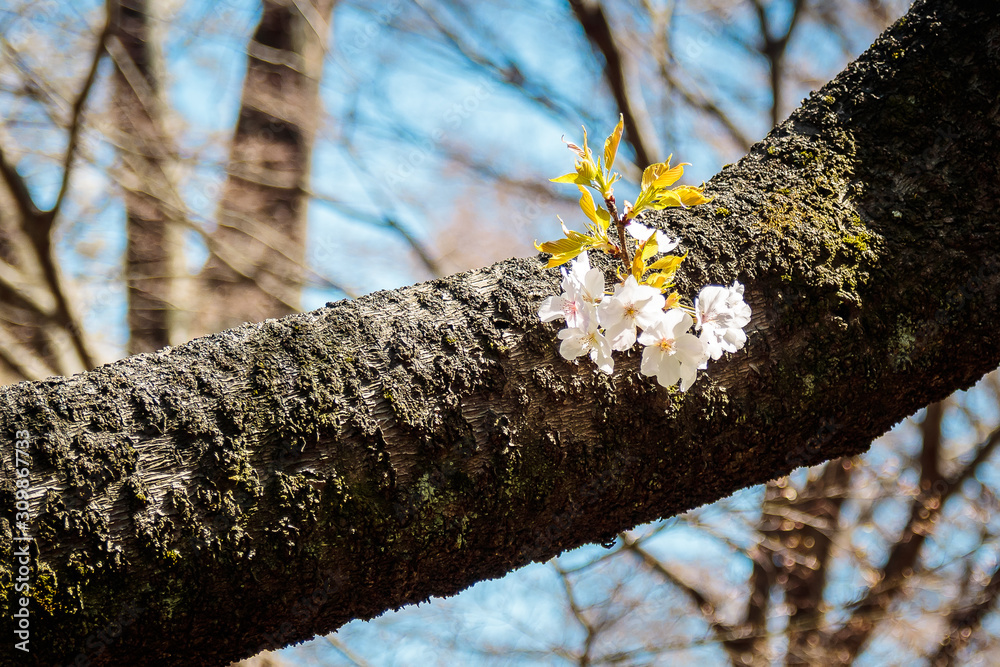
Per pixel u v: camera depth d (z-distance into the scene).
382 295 1.39
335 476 1.32
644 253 1.36
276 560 1.31
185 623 1.31
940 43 1.44
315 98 5.46
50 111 4.40
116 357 4.71
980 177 1.42
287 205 5.37
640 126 5.57
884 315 1.40
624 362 1.38
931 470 6.50
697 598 5.64
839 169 1.43
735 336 1.35
